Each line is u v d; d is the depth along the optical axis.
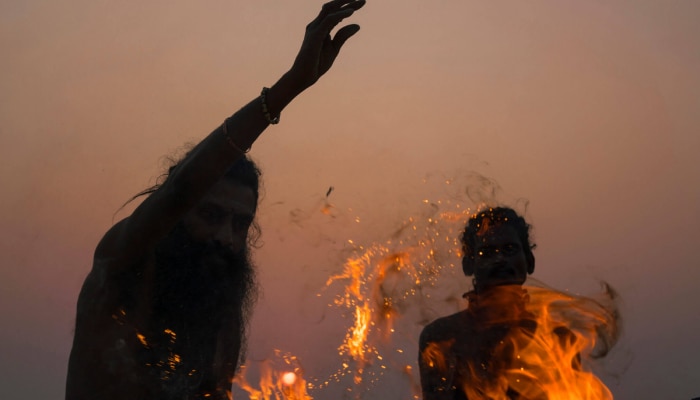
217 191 2.34
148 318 2.29
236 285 2.45
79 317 2.31
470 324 3.29
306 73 2.04
